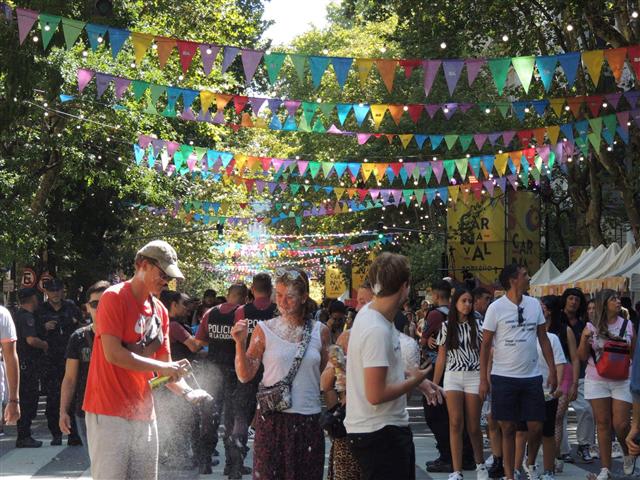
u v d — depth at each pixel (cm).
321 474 843
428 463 1307
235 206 4788
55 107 2703
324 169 2286
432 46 3130
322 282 7094
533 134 1972
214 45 1362
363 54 5978
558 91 3014
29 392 1534
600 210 3150
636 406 812
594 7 2586
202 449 1275
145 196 3388
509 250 3512
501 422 1114
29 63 1941
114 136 3012
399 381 692
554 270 2966
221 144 3500
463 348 1177
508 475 1116
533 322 1113
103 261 4072
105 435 729
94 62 2583
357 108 1759
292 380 833
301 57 1375
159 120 2905
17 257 2870
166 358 782
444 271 3675
